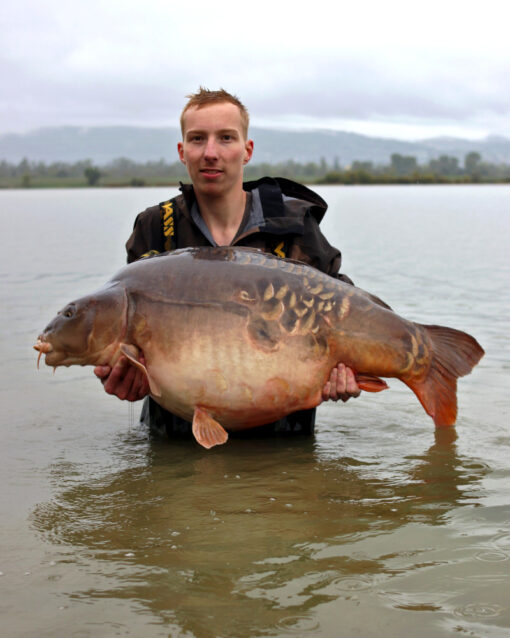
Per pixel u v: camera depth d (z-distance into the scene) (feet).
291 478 12.01
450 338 13.07
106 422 15.21
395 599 8.08
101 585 8.48
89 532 9.92
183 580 8.57
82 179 505.66
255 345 12.37
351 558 9.05
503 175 469.16
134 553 9.28
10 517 10.43
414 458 12.87
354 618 7.74
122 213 100.48
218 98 14.29
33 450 13.44
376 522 10.14
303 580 8.52
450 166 466.29
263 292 12.52
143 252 15.01
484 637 7.38
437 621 7.65
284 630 7.55
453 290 29.43
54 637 7.51
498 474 11.98
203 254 13.01
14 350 20.39
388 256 42.52
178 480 11.94
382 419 15.28
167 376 12.54
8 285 32.14
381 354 12.70
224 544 9.50
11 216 93.76
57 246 51.37
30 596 8.27
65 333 12.62
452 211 95.14
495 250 46.03
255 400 12.57
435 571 8.68
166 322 12.44
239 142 14.40
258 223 14.67
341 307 12.76
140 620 7.78
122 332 12.61
